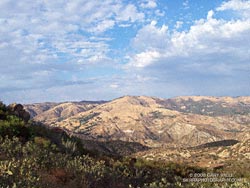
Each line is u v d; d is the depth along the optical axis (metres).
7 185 10.12
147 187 16.00
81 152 21.05
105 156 22.72
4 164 11.52
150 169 22.36
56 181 12.49
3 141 16.55
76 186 12.55
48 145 18.23
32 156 14.22
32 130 20.30
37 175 12.00
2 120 20.11
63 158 15.52
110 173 15.50
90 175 14.02
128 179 16.58
